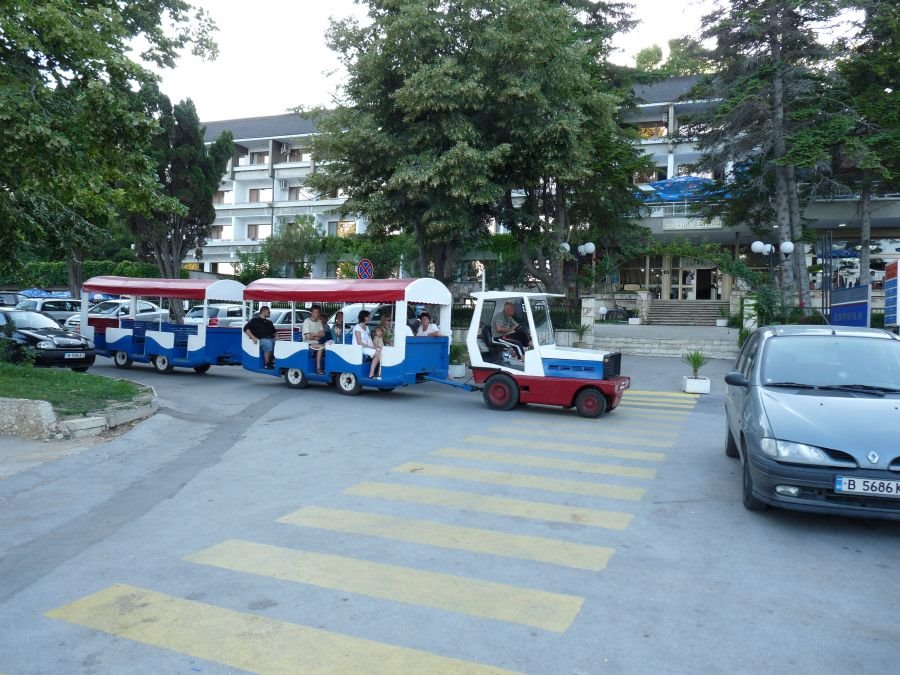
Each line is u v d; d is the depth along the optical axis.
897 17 22.83
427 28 16.28
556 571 4.82
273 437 9.84
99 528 5.78
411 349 13.84
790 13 23.69
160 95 26.30
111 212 15.69
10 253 15.59
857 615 4.18
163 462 8.28
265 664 3.51
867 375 6.60
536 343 12.41
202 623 3.97
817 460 5.45
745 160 27.23
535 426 10.98
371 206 17.23
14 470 7.62
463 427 10.77
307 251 40.44
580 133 19.02
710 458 8.71
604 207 27.72
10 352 15.77
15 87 10.09
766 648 3.74
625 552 5.22
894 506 5.29
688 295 40.38
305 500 6.59
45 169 10.59
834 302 19.28
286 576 4.68
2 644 3.74
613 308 33.88
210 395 13.88
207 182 27.89
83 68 10.59
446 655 3.61
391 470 7.84
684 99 27.23
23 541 5.47
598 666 3.52
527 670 3.47
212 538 5.48
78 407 10.37
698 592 4.48
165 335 17.52
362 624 3.96
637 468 8.07
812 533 5.75
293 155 51.03
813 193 25.47
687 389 15.85
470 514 6.15
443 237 17.62
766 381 6.70
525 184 19.31
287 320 23.83
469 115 17.39
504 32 16.44
